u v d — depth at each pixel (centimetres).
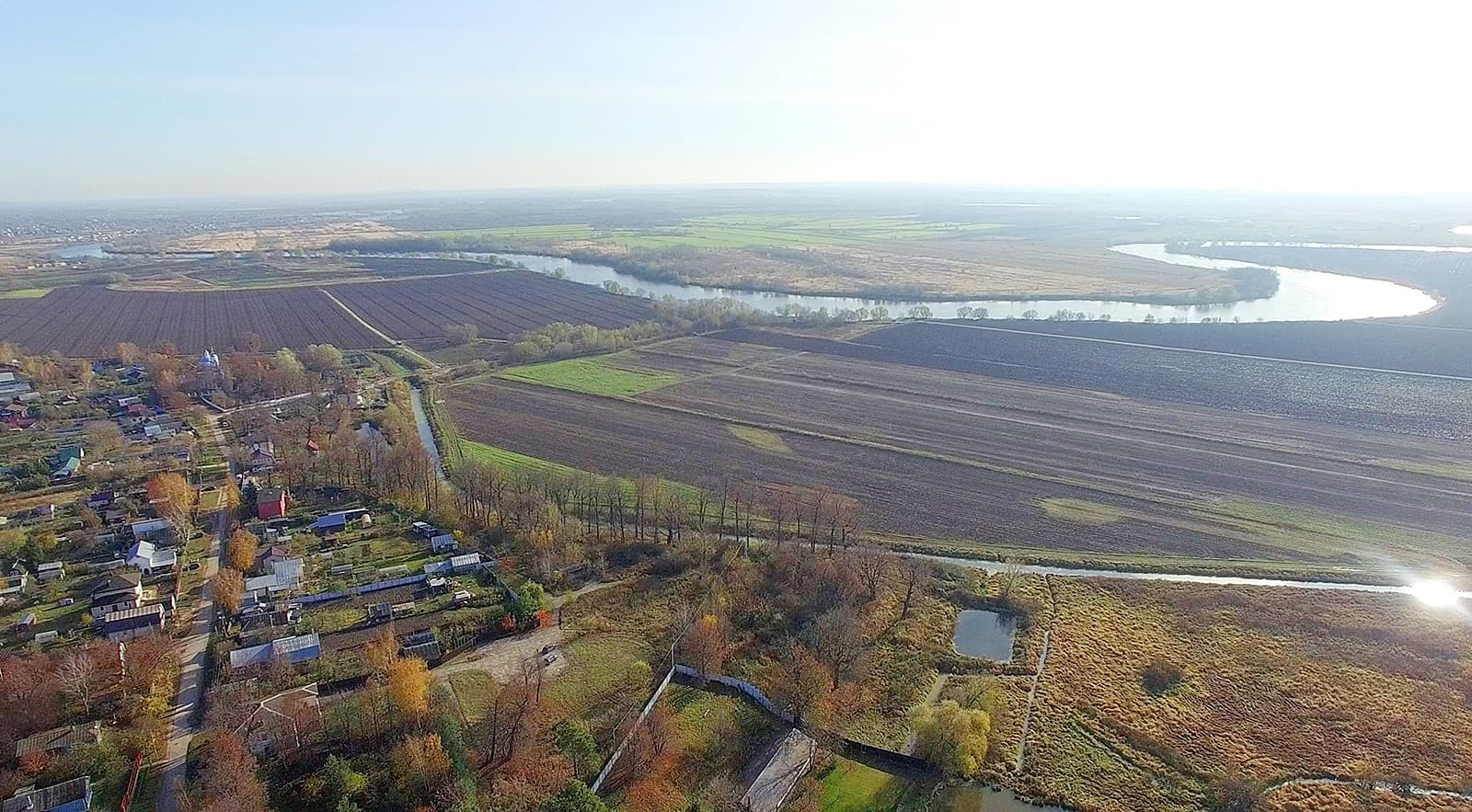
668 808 6606
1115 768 7250
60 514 11906
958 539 11694
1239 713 7981
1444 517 12181
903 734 7625
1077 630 9388
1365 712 7975
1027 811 6769
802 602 9731
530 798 6425
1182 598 10062
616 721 7600
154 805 6575
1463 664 8712
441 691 7962
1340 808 6775
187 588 10062
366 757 6962
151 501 12006
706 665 8306
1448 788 7025
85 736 7131
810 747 7250
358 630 9000
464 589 9938
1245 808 6712
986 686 8219
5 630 8962
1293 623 9494
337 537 11344
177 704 7875
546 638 9044
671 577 10450
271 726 7038
